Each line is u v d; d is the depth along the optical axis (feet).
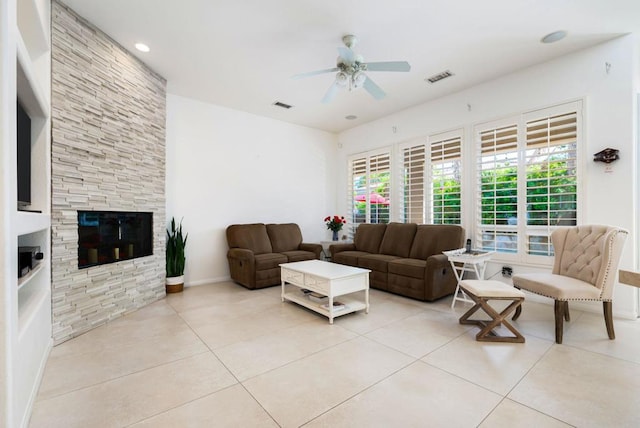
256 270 13.67
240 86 13.24
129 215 10.67
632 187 9.46
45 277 7.35
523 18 8.65
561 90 10.82
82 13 8.39
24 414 4.83
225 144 15.81
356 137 19.40
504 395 5.64
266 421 4.96
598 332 8.60
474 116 13.26
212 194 15.37
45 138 7.50
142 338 8.30
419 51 10.43
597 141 10.09
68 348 7.66
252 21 8.76
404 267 12.41
